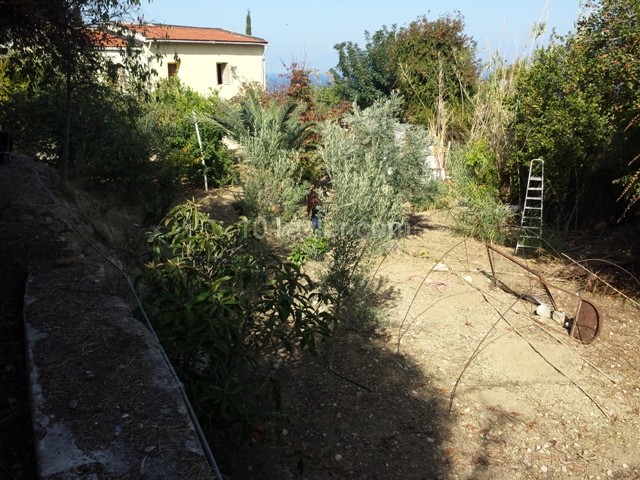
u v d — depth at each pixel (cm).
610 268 886
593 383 557
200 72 2320
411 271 866
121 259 527
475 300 754
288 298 363
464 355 596
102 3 605
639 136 783
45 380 274
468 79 1725
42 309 349
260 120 1247
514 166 1150
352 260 533
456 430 468
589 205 1115
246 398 334
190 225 395
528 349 612
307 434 446
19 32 535
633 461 445
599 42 782
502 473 423
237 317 372
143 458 227
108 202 934
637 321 715
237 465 385
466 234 1102
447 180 1387
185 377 320
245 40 2444
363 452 432
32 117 965
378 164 846
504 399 518
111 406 258
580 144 945
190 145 1338
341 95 2184
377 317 650
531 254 990
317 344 589
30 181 707
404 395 511
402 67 1842
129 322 341
